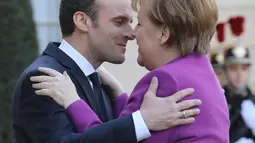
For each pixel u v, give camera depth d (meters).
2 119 10.91
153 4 4.79
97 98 5.46
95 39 5.40
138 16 4.92
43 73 5.02
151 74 4.80
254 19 11.74
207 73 4.87
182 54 4.82
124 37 5.45
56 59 5.30
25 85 5.00
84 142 4.74
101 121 5.33
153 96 4.71
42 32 12.12
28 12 11.27
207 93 4.75
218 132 4.68
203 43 4.82
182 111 4.64
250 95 8.38
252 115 8.17
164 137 4.66
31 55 11.21
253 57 11.64
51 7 12.17
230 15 11.75
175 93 4.67
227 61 8.59
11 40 11.06
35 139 4.95
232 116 8.18
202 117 4.68
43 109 4.90
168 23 4.75
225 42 9.84
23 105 5.00
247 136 8.13
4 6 11.08
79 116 4.91
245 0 11.74
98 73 5.81
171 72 4.74
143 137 4.70
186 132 4.63
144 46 4.89
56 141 4.82
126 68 10.60
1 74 11.03
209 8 4.79
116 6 5.40
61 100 4.94
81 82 5.27
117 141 4.70
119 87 5.88
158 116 4.65
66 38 5.50
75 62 5.34
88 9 5.39
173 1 4.73
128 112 4.82
